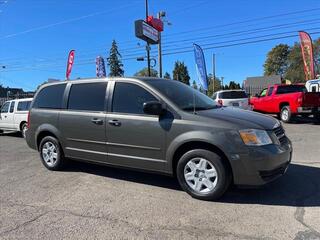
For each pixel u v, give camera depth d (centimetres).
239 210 516
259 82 6919
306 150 941
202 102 649
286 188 607
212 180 553
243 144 529
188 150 580
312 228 451
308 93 1622
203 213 509
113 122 649
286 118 1714
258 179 530
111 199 580
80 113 707
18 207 555
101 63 2769
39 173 765
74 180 698
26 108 1540
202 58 2153
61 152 759
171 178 691
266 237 430
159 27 2703
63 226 478
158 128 594
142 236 442
